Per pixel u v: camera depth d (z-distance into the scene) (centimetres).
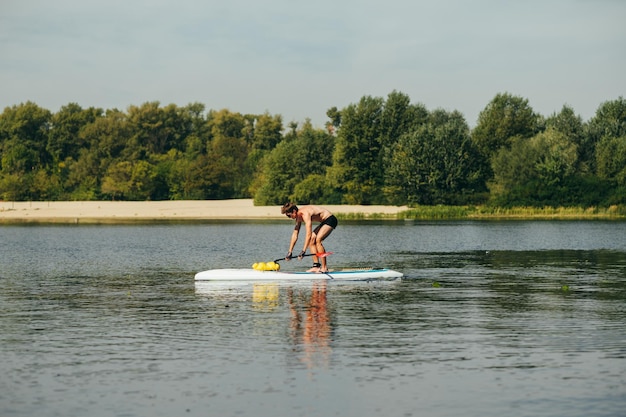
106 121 16138
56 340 1591
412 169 10875
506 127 11581
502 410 1116
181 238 5706
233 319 1834
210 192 13800
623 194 9769
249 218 9900
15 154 15312
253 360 1402
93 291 2405
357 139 11694
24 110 16962
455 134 11000
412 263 3462
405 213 9556
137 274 2975
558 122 11231
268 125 16638
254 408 1127
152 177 13850
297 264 3412
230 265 3397
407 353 1458
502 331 1678
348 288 2433
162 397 1178
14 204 12462
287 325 1752
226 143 15875
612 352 1466
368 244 4928
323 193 11856
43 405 1140
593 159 10856
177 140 17375
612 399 1162
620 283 2603
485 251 4266
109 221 9081
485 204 10288
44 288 2495
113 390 1214
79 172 15012
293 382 1257
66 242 5225
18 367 1359
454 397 1177
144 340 1585
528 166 10200
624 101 12406
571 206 9806
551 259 3681
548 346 1521
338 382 1258
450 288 2448
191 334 1647
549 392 1200
